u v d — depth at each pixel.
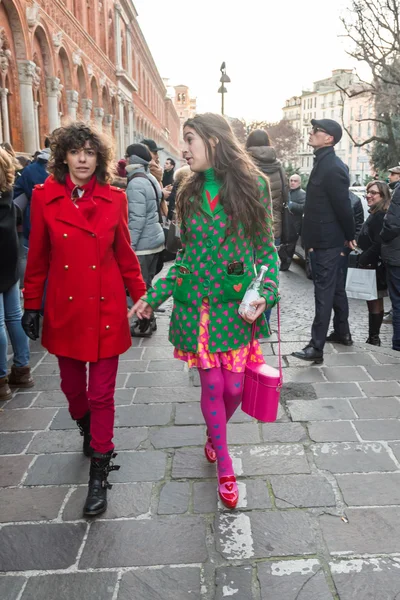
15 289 3.98
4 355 3.87
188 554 2.32
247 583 2.15
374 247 5.47
